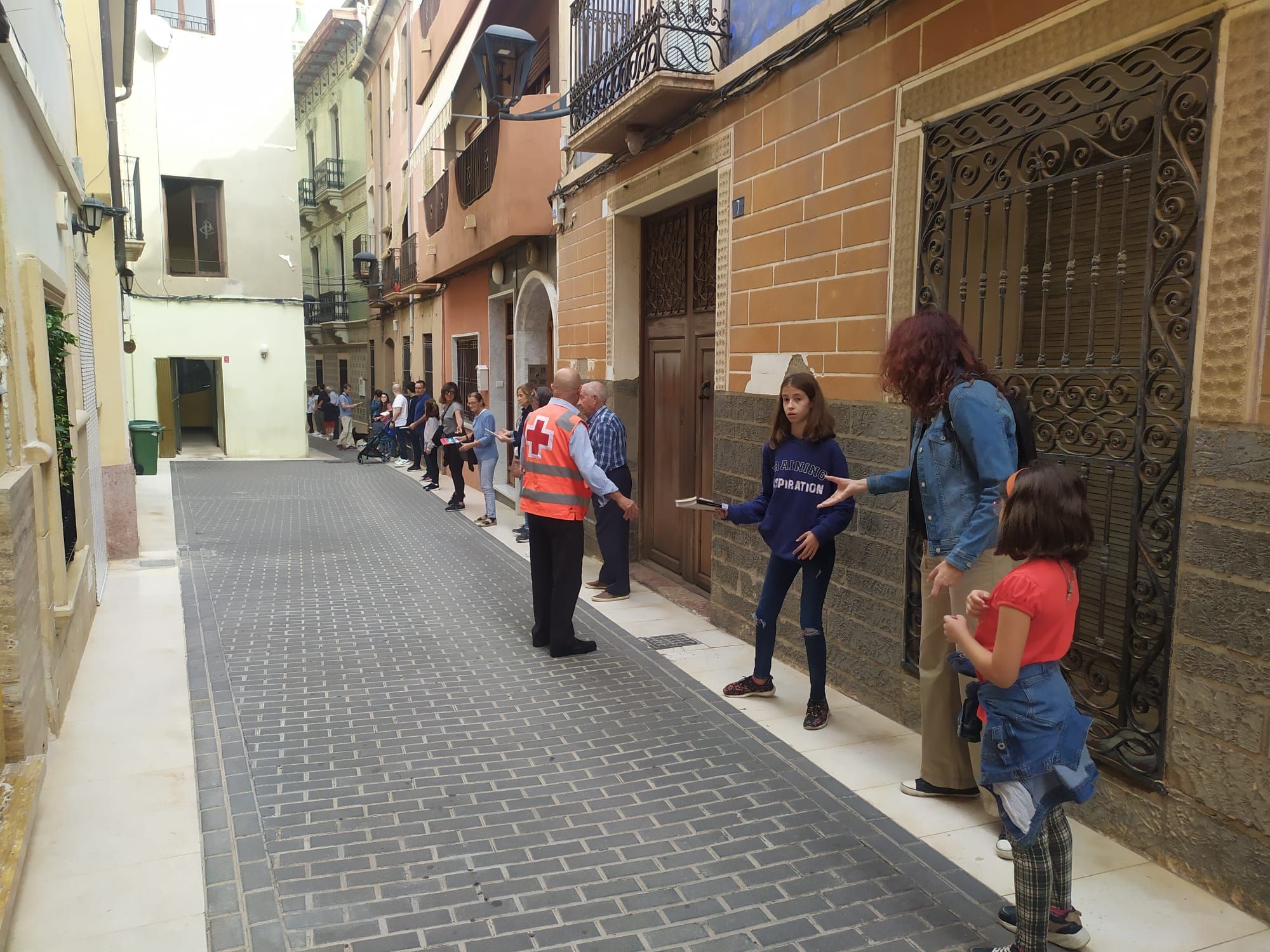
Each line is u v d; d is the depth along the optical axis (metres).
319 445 23.66
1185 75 2.79
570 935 2.63
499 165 9.31
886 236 4.16
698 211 6.65
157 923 2.66
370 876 2.93
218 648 5.40
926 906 2.81
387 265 19.64
